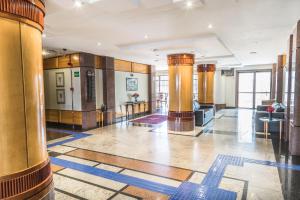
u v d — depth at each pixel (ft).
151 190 10.60
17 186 7.07
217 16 12.78
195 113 27.50
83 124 25.18
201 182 11.37
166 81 56.13
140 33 16.52
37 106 7.84
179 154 16.10
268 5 11.12
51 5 10.27
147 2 10.39
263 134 22.41
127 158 15.34
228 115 36.81
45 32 15.75
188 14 12.33
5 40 6.78
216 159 14.89
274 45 21.99
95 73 27.55
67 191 10.61
